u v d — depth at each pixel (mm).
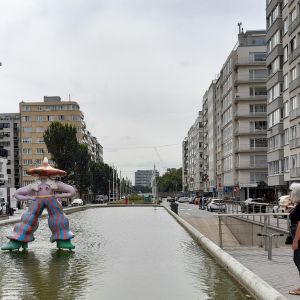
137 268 13031
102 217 42750
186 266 13211
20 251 17344
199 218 33281
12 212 46656
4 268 13375
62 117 132500
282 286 8922
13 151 136125
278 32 51688
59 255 16172
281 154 51969
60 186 18203
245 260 12578
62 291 10023
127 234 24484
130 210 59438
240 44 82000
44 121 132500
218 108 102625
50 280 11359
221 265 12930
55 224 17703
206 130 127188
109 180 139250
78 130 132625
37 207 17750
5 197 47750
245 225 17984
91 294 9688
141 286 10453
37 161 132000
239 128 79188
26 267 13555
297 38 45031
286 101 49281
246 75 79500
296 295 8117
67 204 80500
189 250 17156
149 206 73125
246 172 78812
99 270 12805
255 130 79000
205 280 10969
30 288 10375
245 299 8898
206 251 16484
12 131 136500
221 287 10102
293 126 46562
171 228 28656
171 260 14516
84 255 16062
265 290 8055
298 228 8227
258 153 78688
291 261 12352
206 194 106562
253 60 79500
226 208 36312
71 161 81125
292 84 46281
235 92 81188
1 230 28516
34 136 132500
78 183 91625
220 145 99000
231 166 83812
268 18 56875
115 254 16188
